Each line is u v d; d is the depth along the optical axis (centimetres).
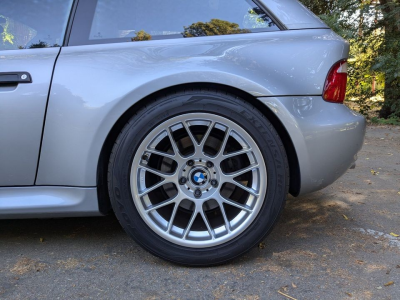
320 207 290
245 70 190
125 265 203
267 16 203
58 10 206
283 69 193
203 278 189
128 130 189
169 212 206
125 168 190
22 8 207
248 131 189
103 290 179
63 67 194
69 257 212
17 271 196
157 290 179
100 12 205
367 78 857
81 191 196
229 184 206
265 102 190
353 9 773
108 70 191
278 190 192
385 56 772
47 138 193
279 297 172
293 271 195
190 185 196
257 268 198
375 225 255
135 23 204
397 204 296
